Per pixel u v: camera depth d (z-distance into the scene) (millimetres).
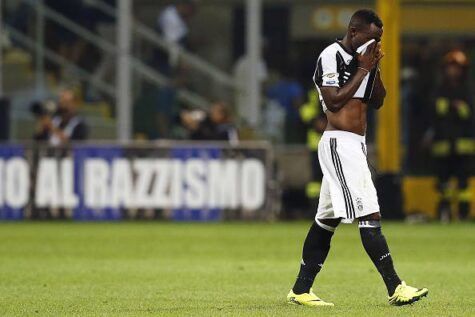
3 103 73625
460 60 67188
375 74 29344
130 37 74688
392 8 65562
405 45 72688
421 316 27516
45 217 66312
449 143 67500
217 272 40625
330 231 30172
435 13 72438
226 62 77000
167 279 38250
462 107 67438
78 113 77438
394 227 63000
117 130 76000
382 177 66875
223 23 77062
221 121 68562
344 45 29312
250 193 65562
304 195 69562
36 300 32156
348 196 29094
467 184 68625
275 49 74938
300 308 29516
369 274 39969
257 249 50125
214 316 27797
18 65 78250
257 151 65438
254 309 29312
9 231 59438
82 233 58188
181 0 77250
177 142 69750
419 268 42312
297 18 74812
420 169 71812
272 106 74312
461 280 37938
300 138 73750
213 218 65688
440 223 66438
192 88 76938
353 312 28266
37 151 66250
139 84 76500
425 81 72375
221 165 65500
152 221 65812
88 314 28656
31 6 79062
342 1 74625
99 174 65938
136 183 65750
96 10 79062
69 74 78812
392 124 66312
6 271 40969
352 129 29312
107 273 40312
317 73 29484
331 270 41375
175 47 76938
